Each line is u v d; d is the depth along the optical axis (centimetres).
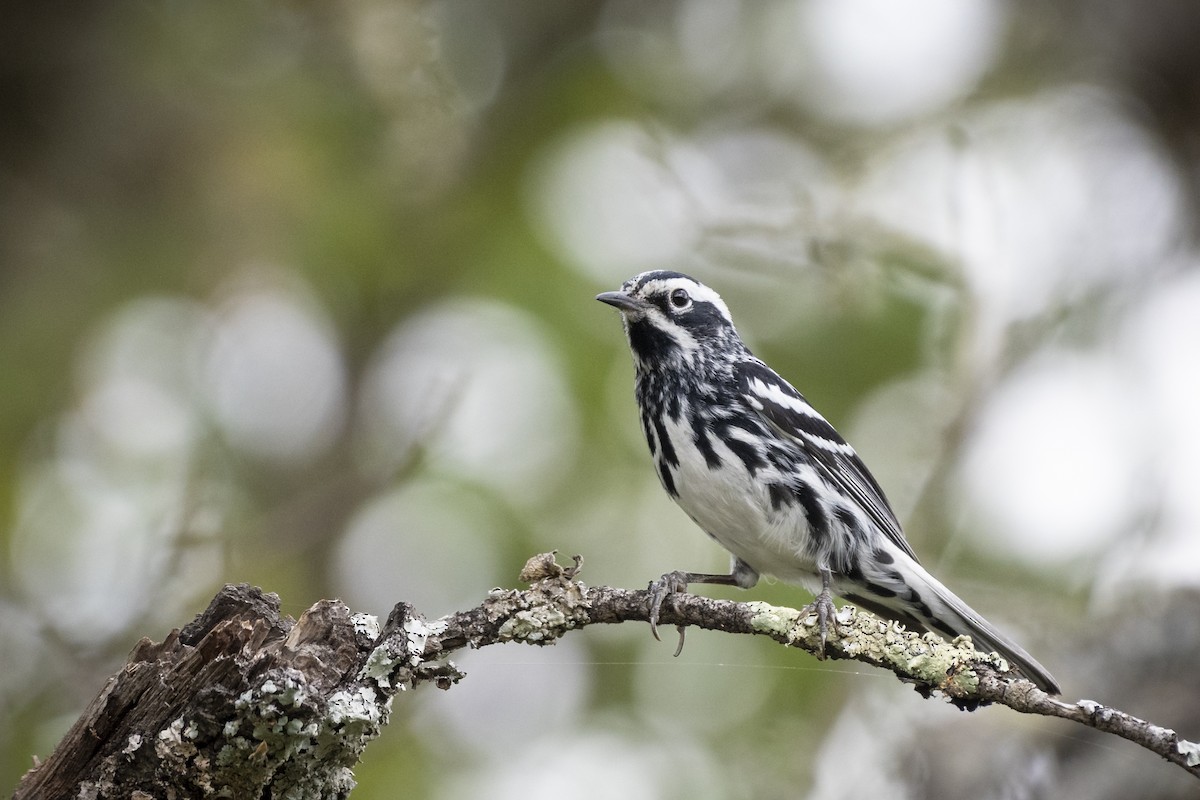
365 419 1498
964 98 1540
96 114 1453
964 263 1320
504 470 1356
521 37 1616
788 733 1215
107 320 1459
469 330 1424
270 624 588
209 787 569
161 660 571
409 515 1345
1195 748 566
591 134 1557
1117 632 1181
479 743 1238
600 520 1343
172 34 1459
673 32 1617
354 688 587
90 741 573
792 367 1392
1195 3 1457
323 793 588
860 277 1355
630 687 1277
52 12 1419
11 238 1427
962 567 1312
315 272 1491
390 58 1333
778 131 1594
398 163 1408
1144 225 1441
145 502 1365
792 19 1594
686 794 1215
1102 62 1534
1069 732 1148
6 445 1378
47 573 1323
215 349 1473
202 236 1469
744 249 1393
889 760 1181
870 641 642
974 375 1313
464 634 627
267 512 1360
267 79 1491
